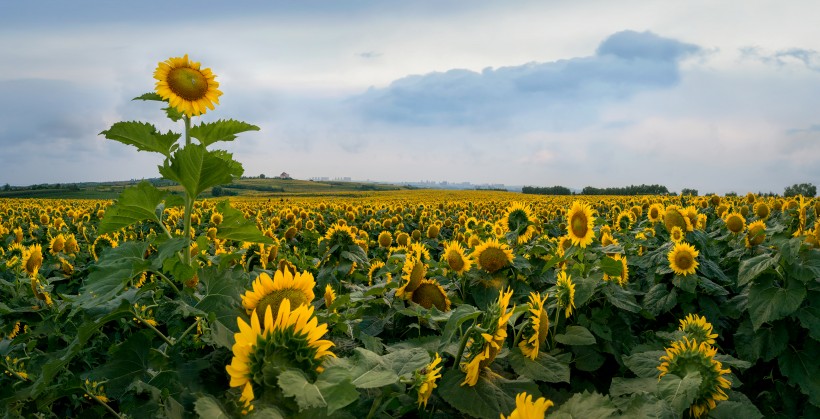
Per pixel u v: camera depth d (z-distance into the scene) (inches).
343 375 52.7
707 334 125.5
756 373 201.9
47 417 121.6
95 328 91.9
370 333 139.1
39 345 170.6
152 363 94.3
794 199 591.5
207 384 76.8
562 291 143.4
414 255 173.3
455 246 190.9
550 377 110.6
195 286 118.7
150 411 82.0
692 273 212.1
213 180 100.1
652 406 75.8
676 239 259.9
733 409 100.3
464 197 2329.0
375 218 796.6
